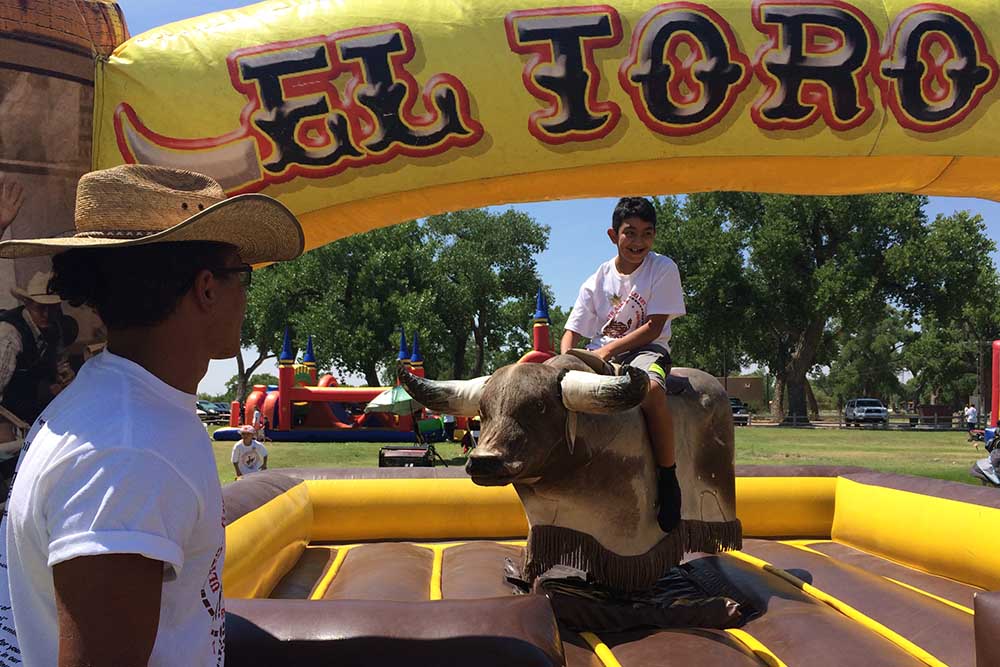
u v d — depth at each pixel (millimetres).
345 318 45656
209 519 1430
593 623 3268
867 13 4281
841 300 42094
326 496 5113
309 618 1953
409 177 4223
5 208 3654
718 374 63062
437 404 3270
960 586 4062
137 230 1541
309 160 4148
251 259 1810
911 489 4645
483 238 52469
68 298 1556
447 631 1902
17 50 3689
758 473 5355
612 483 3240
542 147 4234
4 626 1440
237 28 4164
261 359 52156
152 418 1378
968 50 4301
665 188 4645
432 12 4172
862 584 3875
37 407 3607
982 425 33562
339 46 4129
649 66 4195
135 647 1242
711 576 4031
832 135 4312
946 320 44219
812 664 2965
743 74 4234
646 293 3922
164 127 4039
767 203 44219
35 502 1309
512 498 5180
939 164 4500
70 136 3850
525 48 4164
